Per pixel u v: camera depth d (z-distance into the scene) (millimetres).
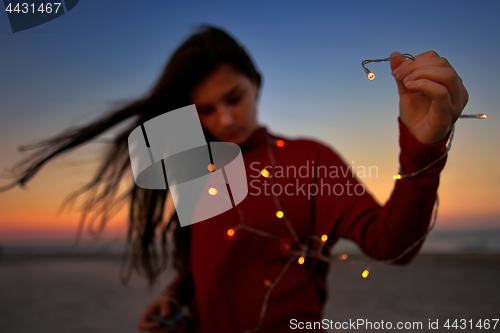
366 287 3256
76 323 2426
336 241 886
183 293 1105
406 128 688
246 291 879
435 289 3141
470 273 3826
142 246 1204
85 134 1094
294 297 856
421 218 697
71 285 3596
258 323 856
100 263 4906
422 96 681
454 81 624
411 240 718
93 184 1188
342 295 2986
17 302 2982
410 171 683
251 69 959
